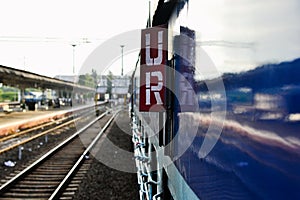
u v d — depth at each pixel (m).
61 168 11.60
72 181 9.91
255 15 1.51
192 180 2.83
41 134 20.58
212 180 2.18
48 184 9.59
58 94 68.38
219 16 2.05
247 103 1.59
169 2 4.08
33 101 48.28
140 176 7.55
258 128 1.45
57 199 8.31
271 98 1.35
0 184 9.55
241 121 1.66
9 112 41.00
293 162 1.17
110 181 9.93
